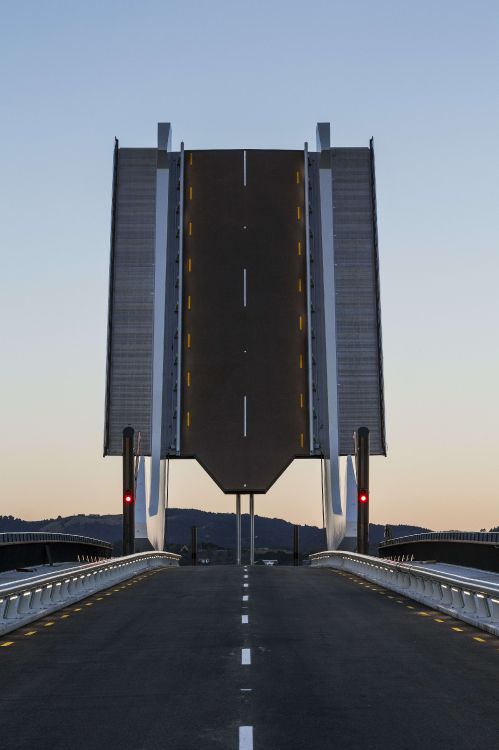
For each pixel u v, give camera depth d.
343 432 88.69
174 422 86.62
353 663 19.69
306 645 22.67
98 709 15.01
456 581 29.73
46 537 70.38
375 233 88.69
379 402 88.75
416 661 19.95
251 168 87.88
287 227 87.44
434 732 13.07
